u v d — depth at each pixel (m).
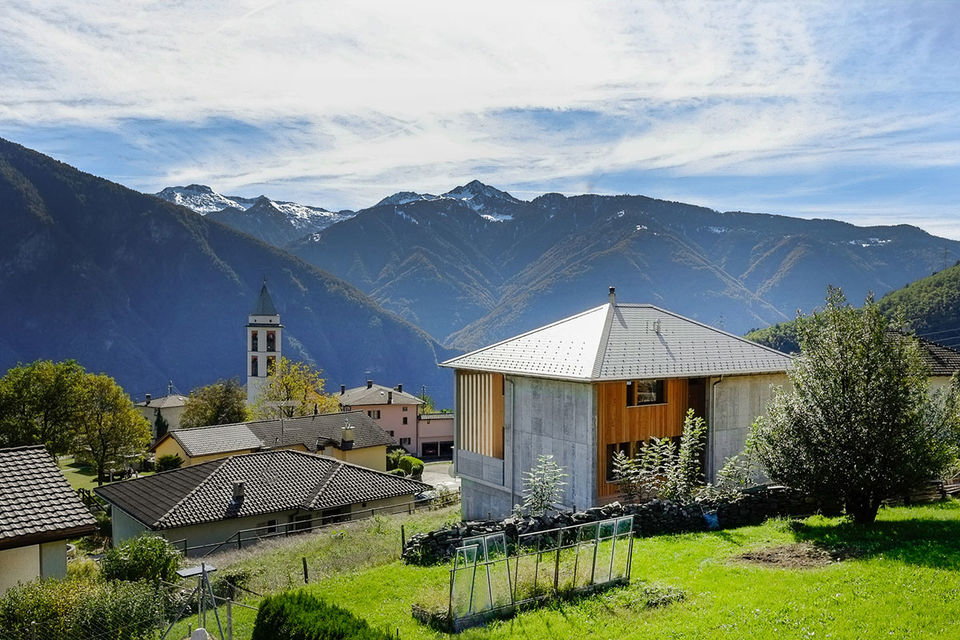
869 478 17.30
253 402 92.44
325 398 83.88
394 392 95.56
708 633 11.31
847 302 18.59
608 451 25.88
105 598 14.70
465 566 13.10
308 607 12.19
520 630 12.35
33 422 55.00
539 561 14.34
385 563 19.86
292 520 33.59
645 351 27.48
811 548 15.87
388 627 12.98
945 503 22.33
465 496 33.16
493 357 31.59
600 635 11.80
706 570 14.80
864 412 17.36
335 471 37.34
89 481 63.97
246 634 14.69
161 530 29.73
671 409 27.48
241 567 22.42
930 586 12.48
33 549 18.03
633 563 15.98
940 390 18.69
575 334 29.69
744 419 28.67
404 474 65.31
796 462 18.30
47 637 13.91
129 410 59.53
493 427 31.20
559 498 25.67
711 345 29.70
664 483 21.84
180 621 15.62
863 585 12.75
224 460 36.22
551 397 27.45
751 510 20.73
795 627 11.19
